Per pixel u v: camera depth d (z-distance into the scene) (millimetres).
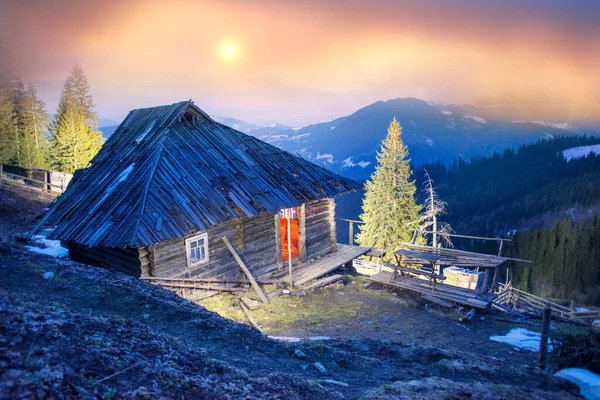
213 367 5270
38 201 26203
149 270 12953
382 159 44719
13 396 3100
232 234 15828
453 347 11508
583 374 7629
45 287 7285
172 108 18062
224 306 13633
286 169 18797
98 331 5105
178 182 14305
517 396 6281
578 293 66500
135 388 4020
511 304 20719
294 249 20797
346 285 18125
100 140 58219
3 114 45219
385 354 8922
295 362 7008
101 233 12156
